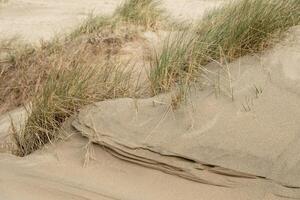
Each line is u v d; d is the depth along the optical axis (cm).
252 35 379
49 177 295
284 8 407
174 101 333
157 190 281
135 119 327
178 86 357
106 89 372
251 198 265
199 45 385
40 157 319
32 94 481
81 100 354
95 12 815
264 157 282
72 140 330
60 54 507
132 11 594
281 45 378
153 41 517
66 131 339
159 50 484
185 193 277
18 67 539
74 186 286
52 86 364
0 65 550
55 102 352
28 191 281
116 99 354
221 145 294
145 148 301
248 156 284
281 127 300
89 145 318
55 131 346
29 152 344
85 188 284
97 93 369
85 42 524
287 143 288
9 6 897
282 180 268
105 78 386
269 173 273
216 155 288
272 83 337
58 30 702
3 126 428
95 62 448
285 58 361
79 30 584
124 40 518
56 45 543
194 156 289
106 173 298
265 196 263
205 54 383
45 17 801
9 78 532
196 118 316
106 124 326
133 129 318
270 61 360
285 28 397
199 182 284
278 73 345
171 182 286
